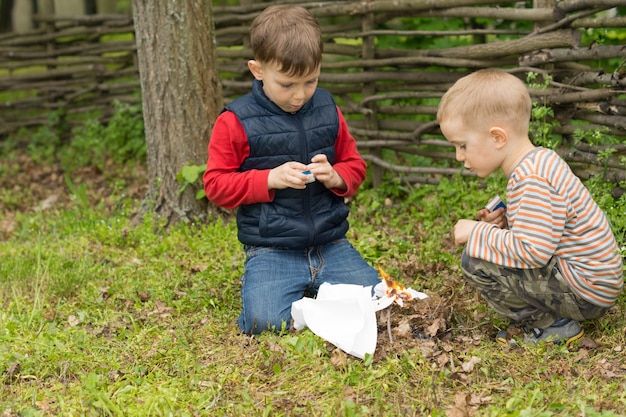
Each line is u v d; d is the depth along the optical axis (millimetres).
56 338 3242
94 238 4773
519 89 2848
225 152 3365
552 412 2525
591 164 4246
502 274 2924
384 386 2707
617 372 2785
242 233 3486
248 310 3270
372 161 5371
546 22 4445
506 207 3035
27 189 6316
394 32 5148
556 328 3031
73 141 7066
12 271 4152
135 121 6840
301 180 3156
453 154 5113
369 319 3021
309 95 3191
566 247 2842
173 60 4789
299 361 2938
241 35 6082
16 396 2814
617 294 2902
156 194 4980
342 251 3564
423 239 4367
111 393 2783
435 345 2992
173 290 3863
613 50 4059
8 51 7238
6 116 7520
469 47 4840
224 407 2646
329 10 5391
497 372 2828
